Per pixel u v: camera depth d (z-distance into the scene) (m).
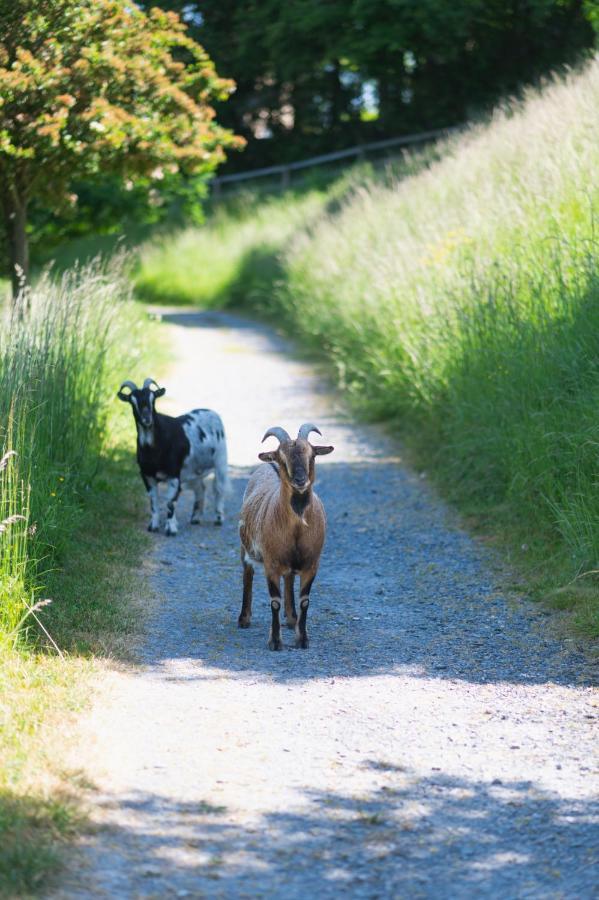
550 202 13.73
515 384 11.73
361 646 8.28
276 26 40.31
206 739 6.46
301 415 17.30
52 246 25.28
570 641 8.21
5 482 8.49
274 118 50.03
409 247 17.83
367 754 6.32
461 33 35.78
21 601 7.80
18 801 5.43
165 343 23.12
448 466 13.18
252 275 35.66
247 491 8.62
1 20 14.32
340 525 11.86
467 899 4.86
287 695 7.23
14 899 4.66
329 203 33.28
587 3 32.94
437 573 10.12
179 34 16.59
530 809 5.66
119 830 5.33
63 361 11.52
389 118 44.47
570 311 11.59
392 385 16.55
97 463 12.24
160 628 8.49
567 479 10.26
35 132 14.34
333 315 22.11
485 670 7.75
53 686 7.00
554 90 18.23
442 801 5.75
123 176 16.89
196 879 4.95
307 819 5.52
